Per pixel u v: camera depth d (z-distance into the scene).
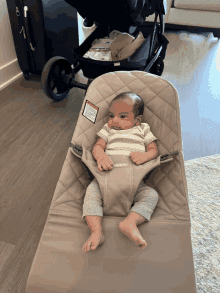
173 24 3.48
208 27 3.33
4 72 2.46
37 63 2.43
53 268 0.87
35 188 1.57
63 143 1.90
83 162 1.16
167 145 1.20
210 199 1.51
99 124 1.33
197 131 2.01
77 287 0.83
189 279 0.85
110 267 0.88
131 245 0.93
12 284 1.13
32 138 1.93
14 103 2.29
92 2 1.51
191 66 2.84
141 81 1.35
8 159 1.75
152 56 2.11
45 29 2.17
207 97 2.36
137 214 0.98
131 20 1.66
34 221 1.39
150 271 0.87
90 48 2.12
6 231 1.34
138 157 1.13
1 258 1.22
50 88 2.11
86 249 0.87
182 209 1.02
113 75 1.39
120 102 1.24
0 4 2.23
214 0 3.04
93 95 1.34
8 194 1.53
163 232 0.97
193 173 1.66
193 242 1.28
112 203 1.04
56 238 0.95
